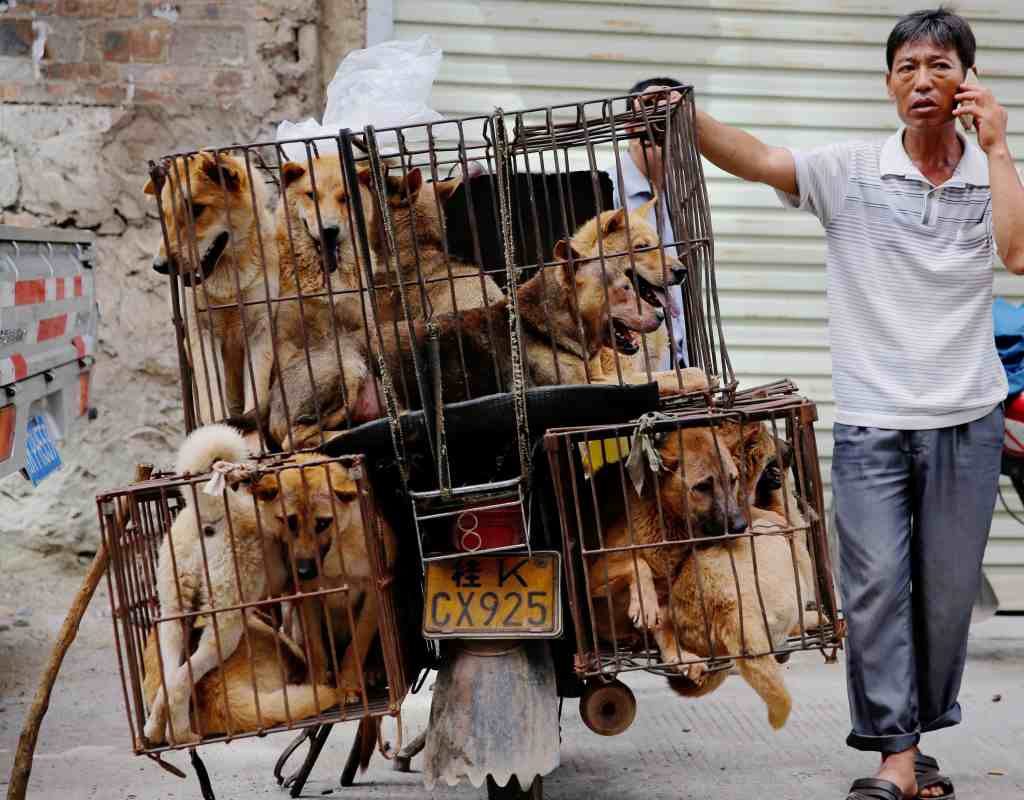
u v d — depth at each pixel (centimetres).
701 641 381
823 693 611
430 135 373
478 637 373
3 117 770
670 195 407
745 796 466
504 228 369
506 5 782
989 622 775
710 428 388
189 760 509
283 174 496
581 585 394
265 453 392
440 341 429
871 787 436
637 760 511
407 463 372
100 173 776
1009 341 642
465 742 371
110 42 772
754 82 805
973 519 445
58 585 767
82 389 662
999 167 424
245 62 775
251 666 354
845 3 805
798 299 816
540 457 381
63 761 504
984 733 550
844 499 450
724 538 365
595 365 458
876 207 445
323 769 500
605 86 791
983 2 811
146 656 405
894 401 441
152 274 784
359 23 782
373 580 356
